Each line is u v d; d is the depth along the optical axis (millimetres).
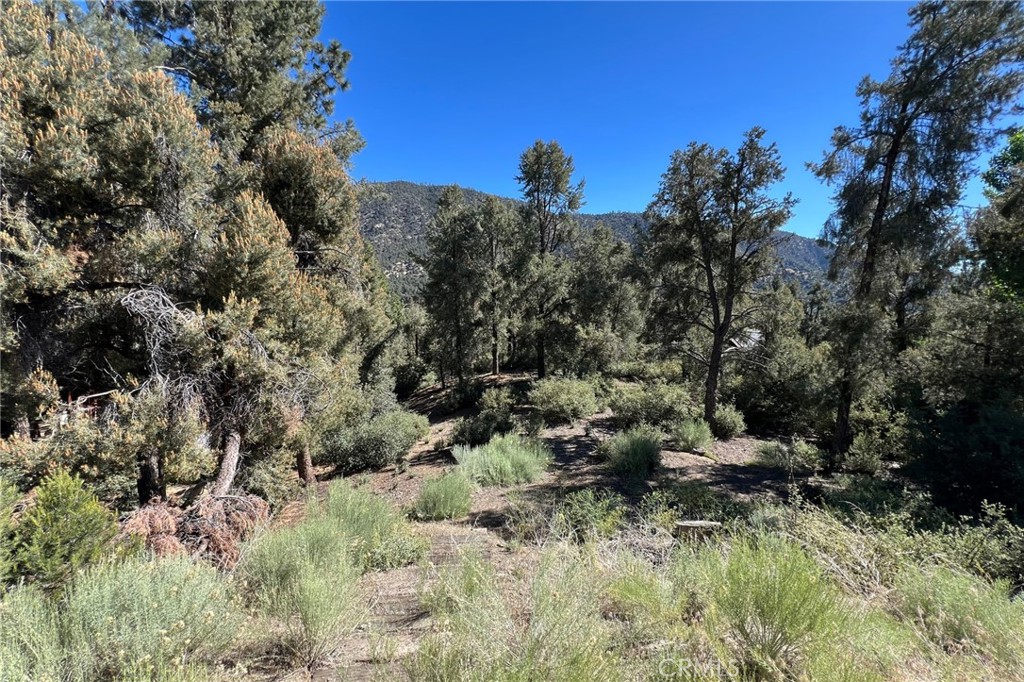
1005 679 2285
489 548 5105
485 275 26922
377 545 5215
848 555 3955
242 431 8578
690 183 16188
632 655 2248
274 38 11719
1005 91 10070
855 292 12648
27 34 6469
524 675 1830
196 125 7953
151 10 10875
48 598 2736
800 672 2184
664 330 18078
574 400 18578
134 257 7320
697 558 3523
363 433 14680
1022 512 6965
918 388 10828
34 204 6695
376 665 2424
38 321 6906
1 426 7375
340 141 12812
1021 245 10414
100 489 7285
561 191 28484
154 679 2068
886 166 11930
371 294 13281
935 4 10961
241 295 7906
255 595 3605
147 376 7641
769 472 12148
